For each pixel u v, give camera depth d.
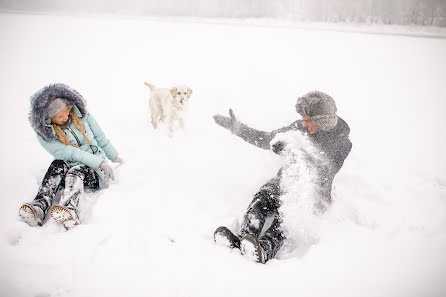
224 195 2.91
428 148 3.97
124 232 2.36
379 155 3.76
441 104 5.49
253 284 1.99
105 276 2.02
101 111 4.90
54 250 2.17
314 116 2.35
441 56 8.82
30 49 8.86
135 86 6.15
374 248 2.26
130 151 3.62
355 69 7.47
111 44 9.94
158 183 2.97
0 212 2.52
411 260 2.17
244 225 2.34
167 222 2.54
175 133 4.24
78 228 2.34
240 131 2.75
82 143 2.86
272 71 7.05
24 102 5.17
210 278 2.02
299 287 1.98
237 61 8.00
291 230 2.42
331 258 2.18
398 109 5.25
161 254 2.19
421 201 2.79
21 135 4.06
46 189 2.51
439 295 1.93
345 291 1.96
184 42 10.48
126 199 2.68
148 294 1.92
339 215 2.62
